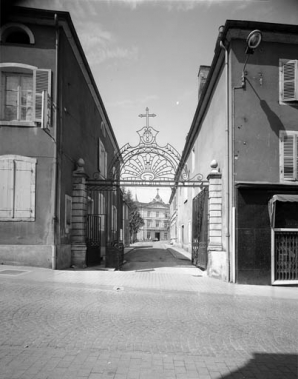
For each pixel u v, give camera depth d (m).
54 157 10.90
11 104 11.02
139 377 3.75
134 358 4.27
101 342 4.79
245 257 10.62
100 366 4.00
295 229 10.86
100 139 19.34
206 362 4.23
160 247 33.62
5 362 4.02
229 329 5.65
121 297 7.67
